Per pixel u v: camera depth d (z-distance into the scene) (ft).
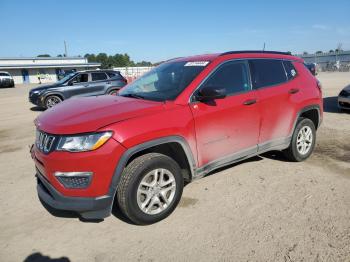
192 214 12.44
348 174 16.01
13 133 28.43
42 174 11.51
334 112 32.73
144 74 16.56
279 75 16.19
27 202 13.99
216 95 12.12
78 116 11.38
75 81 43.86
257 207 12.84
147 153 11.83
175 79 13.73
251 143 14.75
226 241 10.69
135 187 11.08
